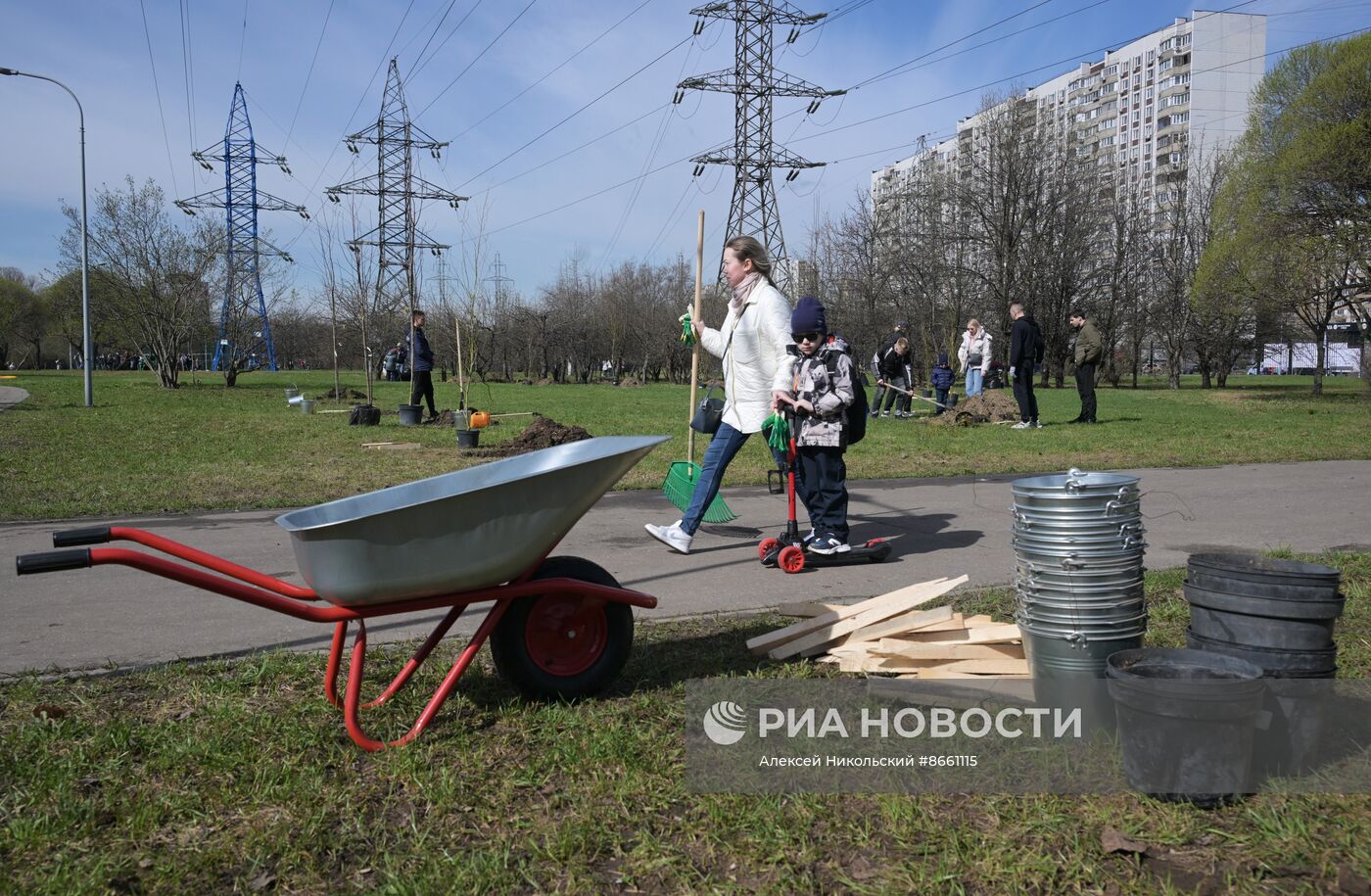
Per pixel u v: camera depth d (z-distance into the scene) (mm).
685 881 2586
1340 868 2547
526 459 3924
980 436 15266
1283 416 20125
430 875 2604
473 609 5414
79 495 9406
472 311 18938
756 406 6461
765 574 6156
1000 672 3725
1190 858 2639
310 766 3297
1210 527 7609
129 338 35125
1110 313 49875
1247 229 30391
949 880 2541
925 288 45812
